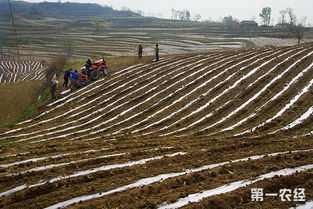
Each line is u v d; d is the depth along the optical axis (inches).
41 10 6717.5
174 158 368.8
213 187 296.0
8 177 327.6
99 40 3206.2
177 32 3853.3
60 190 300.7
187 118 561.0
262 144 409.7
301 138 423.5
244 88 687.7
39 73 1674.5
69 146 434.3
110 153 394.9
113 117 602.2
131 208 264.5
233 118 546.0
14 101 768.9
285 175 313.3
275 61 888.9
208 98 655.1
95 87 785.6
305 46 1189.7
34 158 386.3
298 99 593.6
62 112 642.2
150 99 683.4
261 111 557.0
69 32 3954.2
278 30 3612.2
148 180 315.9
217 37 3221.0
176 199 276.4
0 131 548.7
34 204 274.1
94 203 270.8
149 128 532.7
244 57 994.7
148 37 3358.8
